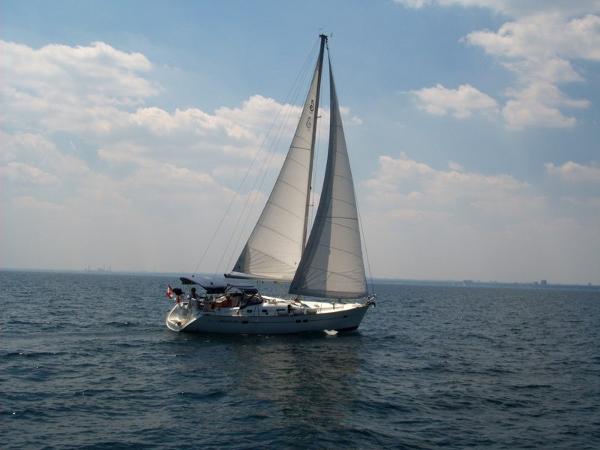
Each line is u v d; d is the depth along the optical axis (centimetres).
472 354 3092
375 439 1498
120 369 2291
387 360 2717
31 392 1862
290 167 3419
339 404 1838
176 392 1933
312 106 3409
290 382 2127
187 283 3188
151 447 1382
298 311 3216
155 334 3356
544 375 2494
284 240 3416
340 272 3228
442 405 1880
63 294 7856
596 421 1730
